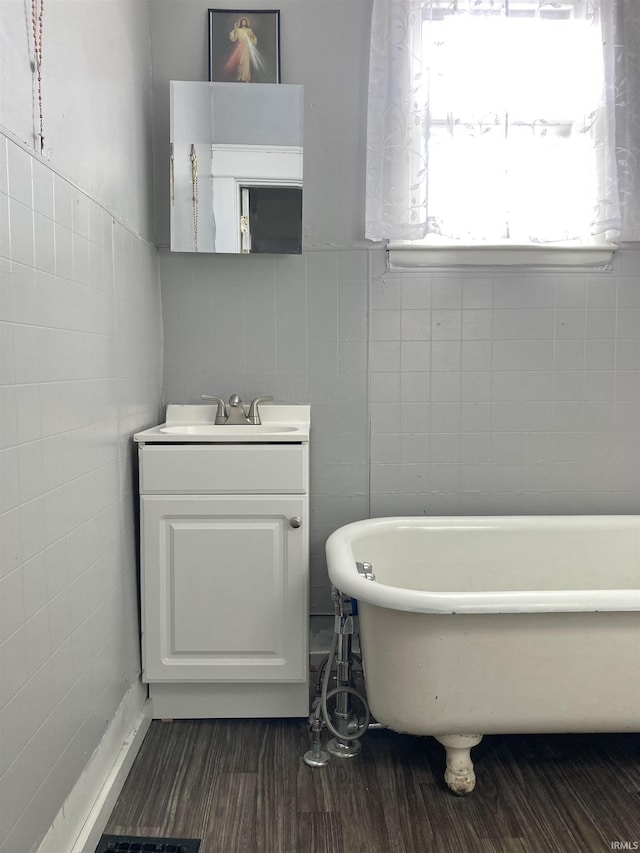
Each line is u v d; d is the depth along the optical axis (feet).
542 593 4.95
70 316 4.67
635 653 5.09
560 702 5.16
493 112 7.09
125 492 6.05
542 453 7.72
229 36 7.30
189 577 6.13
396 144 7.09
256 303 7.57
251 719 6.46
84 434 4.94
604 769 5.65
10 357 3.71
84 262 4.98
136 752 5.85
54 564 4.32
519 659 5.08
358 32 7.39
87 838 4.59
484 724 5.20
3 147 3.65
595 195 7.17
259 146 7.21
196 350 7.61
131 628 6.15
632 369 7.67
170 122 7.09
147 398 6.97
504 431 7.71
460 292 7.59
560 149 7.16
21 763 3.78
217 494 6.11
